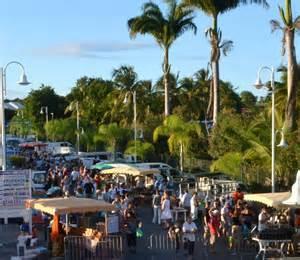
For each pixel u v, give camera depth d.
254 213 24.30
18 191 25.66
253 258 20.72
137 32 55.81
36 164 55.44
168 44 56.03
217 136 40.44
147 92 78.69
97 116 87.75
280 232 20.20
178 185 37.16
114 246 19.84
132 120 73.88
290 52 36.19
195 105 75.31
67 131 83.56
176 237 21.61
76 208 20.25
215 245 22.50
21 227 23.53
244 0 45.84
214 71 47.53
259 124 37.94
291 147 32.78
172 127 46.88
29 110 116.88
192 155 46.28
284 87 40.09
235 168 35.22
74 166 49.41
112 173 37.41
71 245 19.89
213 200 28.73
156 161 54.00
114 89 86.56
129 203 24.62
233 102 89.62
